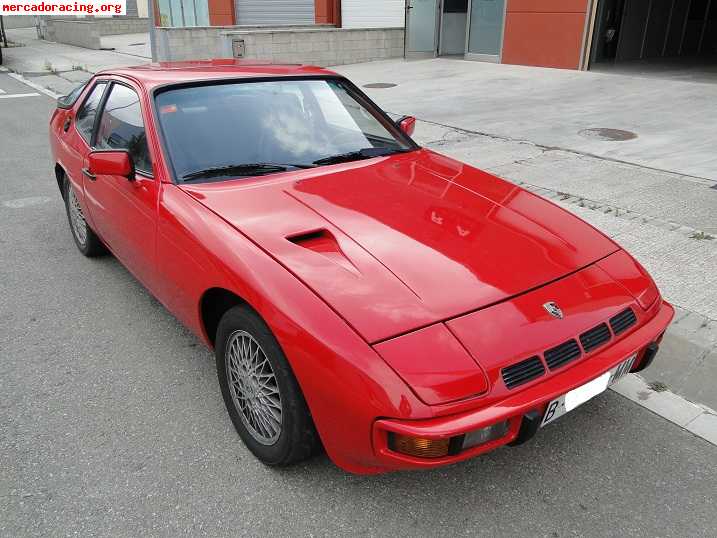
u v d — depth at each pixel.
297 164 3.14
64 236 5.20
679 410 2.86
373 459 2.01
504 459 2.57
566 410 2.12
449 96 10.66
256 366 2.41
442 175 3.21
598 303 2.32
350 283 2.19
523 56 13.50
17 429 2.78
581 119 8.57
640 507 2.33
